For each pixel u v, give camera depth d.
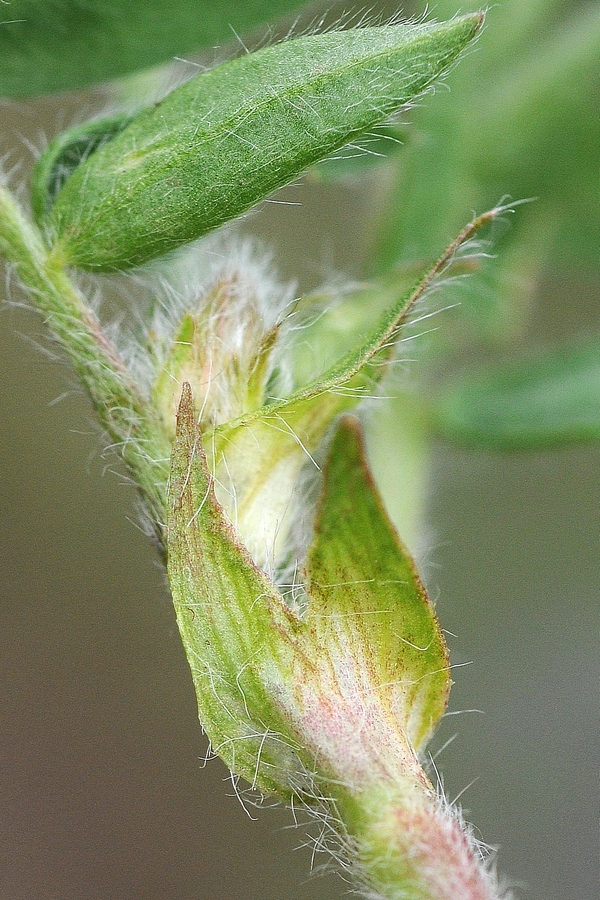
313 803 0.06
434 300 0.07
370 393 0.06
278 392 0.06
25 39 0.06
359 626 0.06
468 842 0.06
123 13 0.06
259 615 0.06
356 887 0.06
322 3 0.06
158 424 0.06
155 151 0.06
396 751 0.06
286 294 0.06
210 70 0.06
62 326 0.06
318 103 0.06
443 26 0.06
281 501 0.06
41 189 0.06
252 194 0.06
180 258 0.06
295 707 0.06
